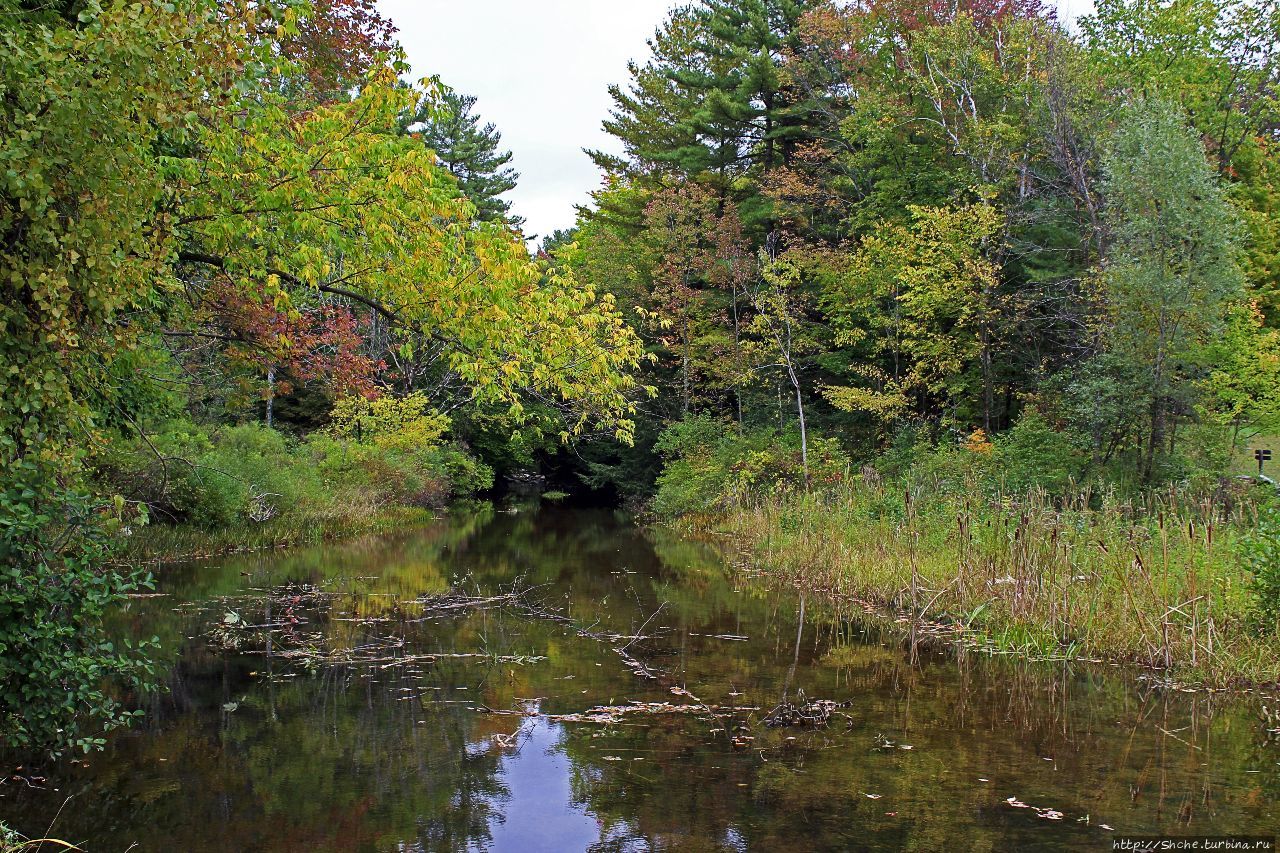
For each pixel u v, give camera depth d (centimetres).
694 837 473
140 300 749
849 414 2344
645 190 2958
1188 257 1416
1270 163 2272
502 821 495
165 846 463
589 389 1043
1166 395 1420
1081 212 1906
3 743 588
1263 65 2156
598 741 630
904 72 2352
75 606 533
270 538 1720
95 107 484
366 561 1562
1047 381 1733
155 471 1484
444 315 931
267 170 803
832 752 606
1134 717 681
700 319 2580
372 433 2594
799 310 2306
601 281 2816
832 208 2520
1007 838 469
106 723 577
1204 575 863
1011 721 672
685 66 2966
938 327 2016
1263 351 1582
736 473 2233
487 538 2031
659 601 1194
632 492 3077
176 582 1257
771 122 2766
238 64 614
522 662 855
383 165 852
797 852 453
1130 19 2325
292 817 500
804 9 2712
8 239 520
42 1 654
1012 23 2183
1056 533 989
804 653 891
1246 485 1340
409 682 783
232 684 772
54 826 484
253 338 1116
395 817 503
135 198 528
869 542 1347
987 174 2009
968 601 1009
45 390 501
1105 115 1900
